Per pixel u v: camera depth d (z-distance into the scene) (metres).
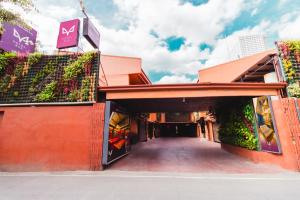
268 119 7.29
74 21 10.27
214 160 8.95
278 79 7.76
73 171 6.95
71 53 8.52
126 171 6.91
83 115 7.55
